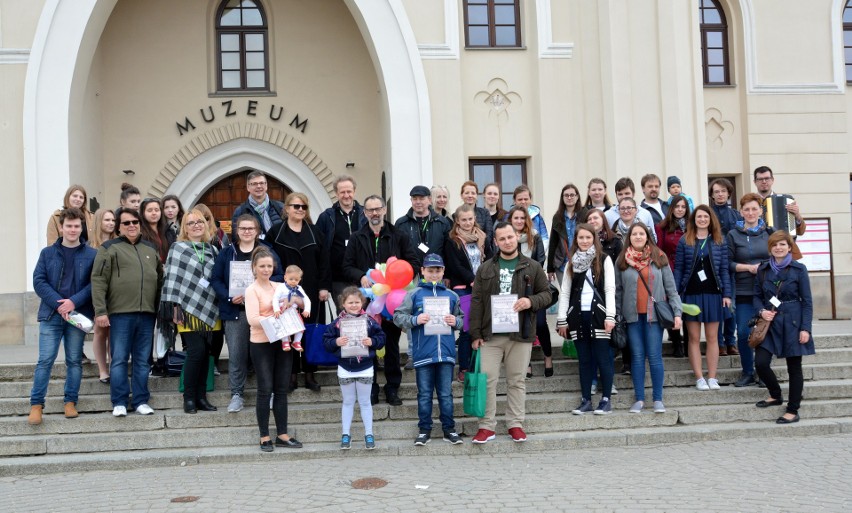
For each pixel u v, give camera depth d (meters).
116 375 8.39
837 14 16.55
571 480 6.88
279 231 8.88
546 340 9.53
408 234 9.16
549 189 13.97
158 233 9.27
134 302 8.38
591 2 14.17
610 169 13.93
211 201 15.73
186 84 15.38
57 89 13.15
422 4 13.96
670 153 13.97
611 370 8.75
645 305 8.81
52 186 13.05
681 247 9.52
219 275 8.42
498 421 8.59
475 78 14.23
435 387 8.34
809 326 8.70
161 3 15.34
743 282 9.62
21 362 9.77
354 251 8.91
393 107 13.78
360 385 8.05
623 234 9.72
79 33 13.27
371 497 6.43
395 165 13.73
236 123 15.45
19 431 8.32
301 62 15.66
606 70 13.99
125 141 15.17
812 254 16.02
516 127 14.30
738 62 16.44
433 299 8.01
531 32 14.30
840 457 7.54
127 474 7.57
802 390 8.91
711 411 8.93
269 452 7.90
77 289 8.41
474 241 9.17
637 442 8.41
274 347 8.05
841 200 16.42
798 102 16.42
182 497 6.59
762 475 6.91
